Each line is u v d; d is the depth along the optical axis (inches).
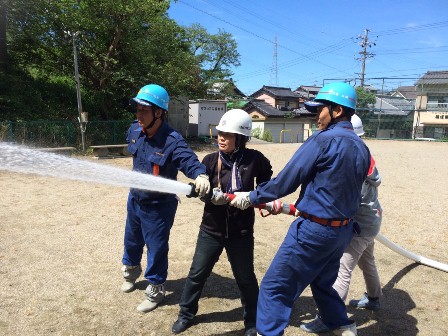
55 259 185.2
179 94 831.1
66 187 351.3
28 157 134.6
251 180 123.9
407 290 169.2
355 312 149.0
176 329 130.2
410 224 273.0
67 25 665.6
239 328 134.7
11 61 737.0
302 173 101.3
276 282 107.4
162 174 134.1
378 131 1526.8
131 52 727.7
